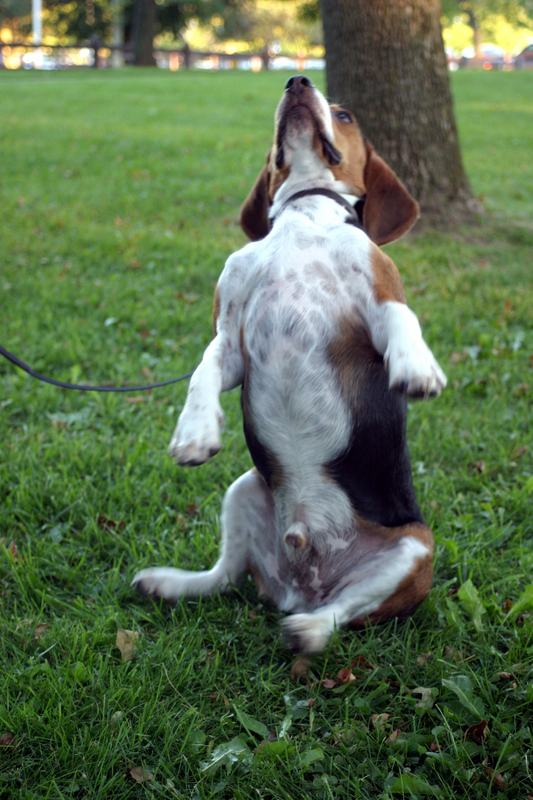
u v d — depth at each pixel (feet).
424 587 9.11
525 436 14.29
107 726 7.41
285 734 7.52
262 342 8.59
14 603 9.32
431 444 13.91
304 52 242.37
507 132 55.62
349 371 8.60
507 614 9.16
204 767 7.15
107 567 10.54
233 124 55.83
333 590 9.34
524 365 17.71
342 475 8.84
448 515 11.68
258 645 8.96
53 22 165.58
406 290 22.68
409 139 28.04
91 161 41.32
